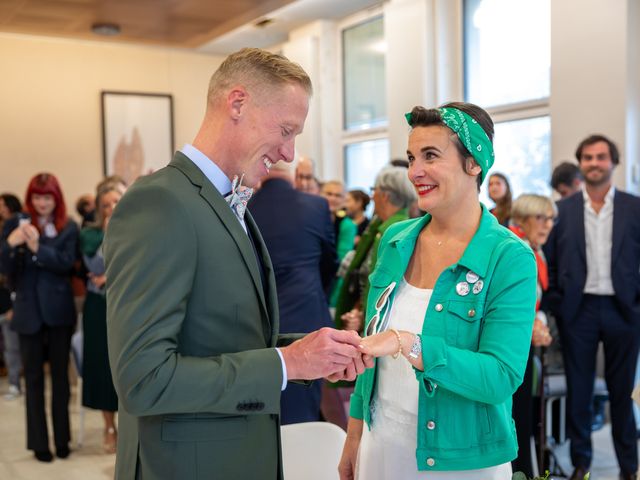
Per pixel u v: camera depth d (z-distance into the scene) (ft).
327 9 23.02
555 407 13.61
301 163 16.31
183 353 4.30
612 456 12.97
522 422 9.52
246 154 4.56
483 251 5.08
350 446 6.05
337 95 24.66
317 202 11.32
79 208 23.03
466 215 5.27
